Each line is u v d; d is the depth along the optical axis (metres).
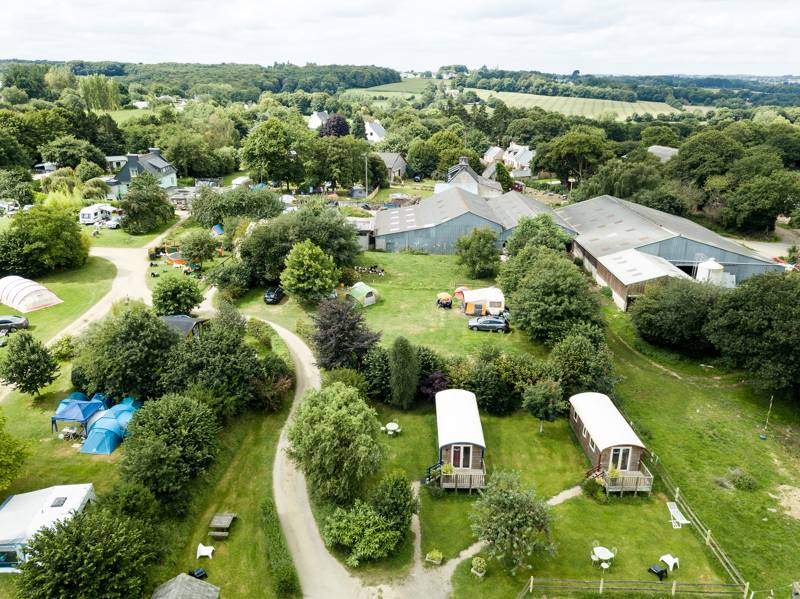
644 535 37.69
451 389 50.59
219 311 59.56
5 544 32.62
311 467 38.50
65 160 138.38
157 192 102.38
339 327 53.22
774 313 50.78
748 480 42.75
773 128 166.12
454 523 38.81
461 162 141.38
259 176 137.88
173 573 33.66
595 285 82.38
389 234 95.56
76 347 52.44
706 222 119.62
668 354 62.59
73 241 81.81
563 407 47.50
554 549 33.88
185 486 39.31
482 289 72.56
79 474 40.78
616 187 119.56
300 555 35.72
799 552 36.50
